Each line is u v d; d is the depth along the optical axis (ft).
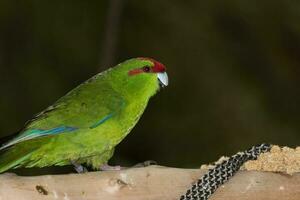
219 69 47.78
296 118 46.75
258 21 47.21
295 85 47.60
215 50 47.96
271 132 45.68
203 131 46.75
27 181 17.63
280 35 47.39
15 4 47.75
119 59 49.01
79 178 17.80
